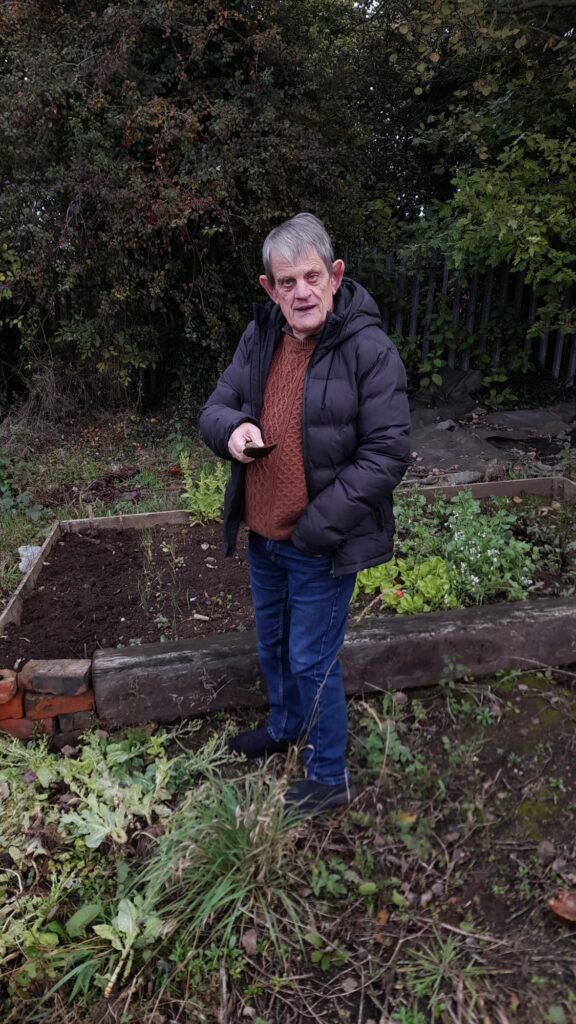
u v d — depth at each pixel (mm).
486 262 7438
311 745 2461
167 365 7750
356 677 2949
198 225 6766
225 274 7180
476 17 6082
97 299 6977
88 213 6453
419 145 10367
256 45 6676
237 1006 1992
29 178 6457
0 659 3189
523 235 6586
